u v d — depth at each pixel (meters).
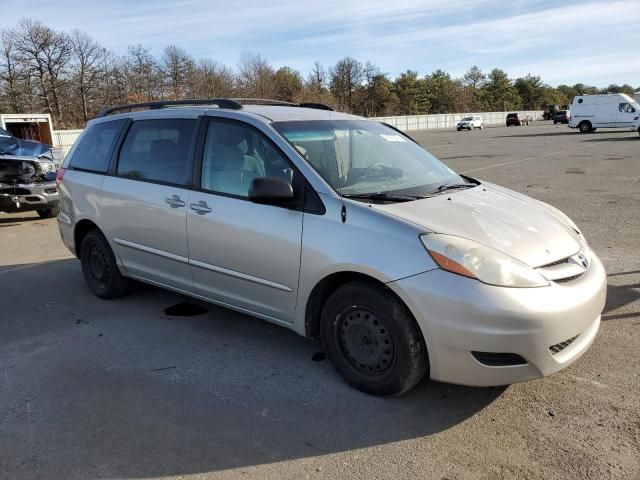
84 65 65.38
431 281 3.01
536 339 2.93
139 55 67.38
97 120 5.46
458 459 2.81
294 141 3.82
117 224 4.91
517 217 3.53
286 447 2.95
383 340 3.28
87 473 2.77
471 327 2.93
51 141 19.55
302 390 3.54
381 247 3.18
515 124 69.00
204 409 3.34
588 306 3.13
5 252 7.62
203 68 69.94
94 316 4.95
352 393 3.48
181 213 4.27
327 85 90.19
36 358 4.11
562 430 3.01
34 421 3.26
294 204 3.59
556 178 13.73
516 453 2.83
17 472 2.79
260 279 3.83
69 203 5.45
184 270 4.39
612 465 2.71
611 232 7.53
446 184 4.11
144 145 4.75
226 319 4.80
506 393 3.40
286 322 3.80
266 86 71.06
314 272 3.46
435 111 112.94
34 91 63.09
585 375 3.57
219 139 4.17
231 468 2.79
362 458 2.84
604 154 20.11
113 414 3.31
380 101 95.38
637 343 4.00
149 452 2.93
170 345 4.29
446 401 3.35
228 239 3.94
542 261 3.13
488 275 2.96
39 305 5.30
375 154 4.19
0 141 9.78
